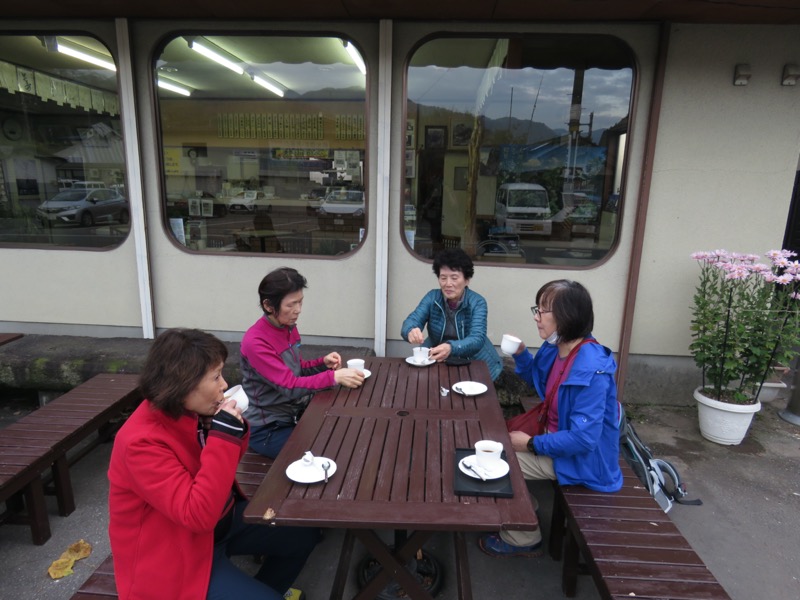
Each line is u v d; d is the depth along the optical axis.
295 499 1.54
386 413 2.15
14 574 2.27
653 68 3.47
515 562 2.39
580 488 2.16
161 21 3.62
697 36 3.40
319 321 4.03
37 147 4.02
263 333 2.32
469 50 3.60
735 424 3.33
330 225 3.94
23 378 3.61
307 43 3.68
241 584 1.55
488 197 3.84
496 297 3.87
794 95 3.43
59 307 4.16
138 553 1.43
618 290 3.79
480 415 2.13
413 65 3.64
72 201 4.05
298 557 1.90
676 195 3.63
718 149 3.54
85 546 2.41
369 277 3.92
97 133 3.92
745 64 3.40
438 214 3.85
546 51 3.60
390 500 1.54
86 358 3.61
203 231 4.05
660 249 3.71
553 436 2.07
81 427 2.63
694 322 3.49
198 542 1.50
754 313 3.29
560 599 2.17
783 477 3.05
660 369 3.91
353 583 2.24
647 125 3.54
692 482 2.98
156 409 1.44
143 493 1.38
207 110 3.87
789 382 4.43
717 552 2.44
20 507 2.55
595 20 3.42
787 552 2.44
